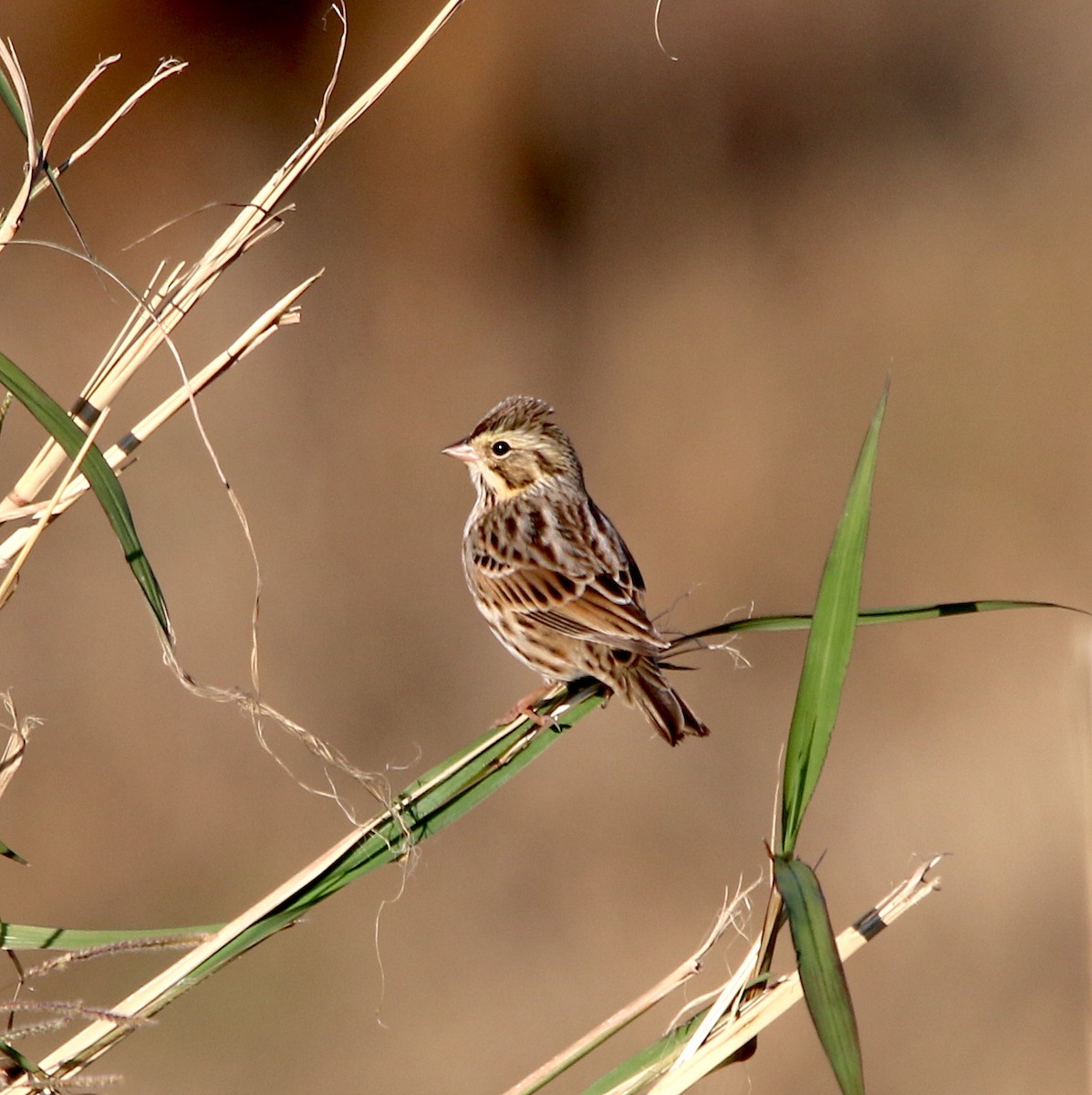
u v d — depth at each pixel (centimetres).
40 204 1647
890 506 1662
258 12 1742
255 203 496
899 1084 1101
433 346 1777
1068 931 1231
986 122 1892
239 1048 1117
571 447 820
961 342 1756
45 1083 427
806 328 1792
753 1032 445
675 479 1691
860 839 1366
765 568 1617
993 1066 1123
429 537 1606
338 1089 1116
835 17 1864
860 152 1878
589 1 1831
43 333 1630
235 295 1702
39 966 427
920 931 1245
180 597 1467
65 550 1439
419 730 1454
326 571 1552
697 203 1858
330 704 1452
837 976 404
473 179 1827
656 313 1822
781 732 1480
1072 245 1803
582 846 1358
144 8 1703
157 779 1333
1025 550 1606
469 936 1249
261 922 467
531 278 1834
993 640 1559
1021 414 1698
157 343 496
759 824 1389
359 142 1794
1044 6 1875
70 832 1280
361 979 1183
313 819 1338
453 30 1806
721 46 1856
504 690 1488
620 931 1265
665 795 1414
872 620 507
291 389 1678
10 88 492
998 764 1416
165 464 1559
